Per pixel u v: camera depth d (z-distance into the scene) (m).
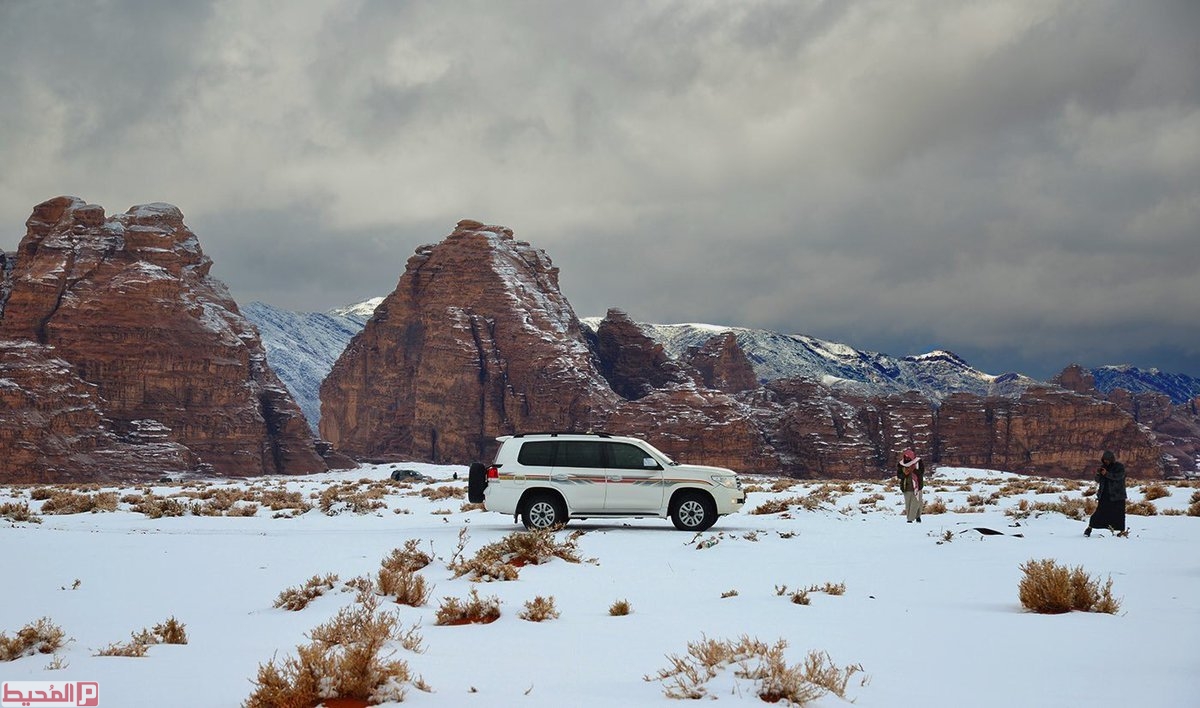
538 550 16.25
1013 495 38.78
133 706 6.88
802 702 6.85
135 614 11.80
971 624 10.41
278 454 195.50
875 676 7.88
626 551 18.38
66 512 33.94
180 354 181.38
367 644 7.44
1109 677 7.80
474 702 6.94
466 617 10.78
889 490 44.97
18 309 177.38
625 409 194.25
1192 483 56.88
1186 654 8.67
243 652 9.01
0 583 14.58
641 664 8.36
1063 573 11.32
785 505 30.20
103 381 174.75
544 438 23.77
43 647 9.30
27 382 157.00
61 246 188.75
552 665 8.32
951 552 17.61
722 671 7.52
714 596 12.77
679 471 23.31
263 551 18.83
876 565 15.99
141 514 32.97
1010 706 6.89
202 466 171.75
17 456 146.50
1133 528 21.86
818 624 10.47
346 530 24.80
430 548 19.30
